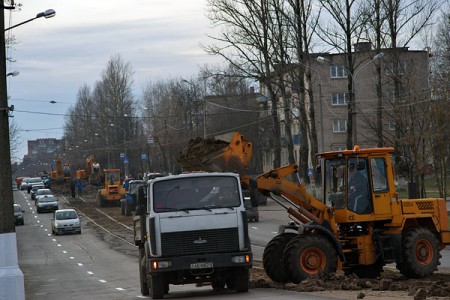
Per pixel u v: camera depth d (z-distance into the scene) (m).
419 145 52.88
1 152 21.52
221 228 21.69
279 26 67.50
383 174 26.48
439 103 51.72
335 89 98.19
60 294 29.38
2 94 21.62
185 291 25.98
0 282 17.77
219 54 68.88
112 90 138.00
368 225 26.44
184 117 125.12
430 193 73.06
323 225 25.73
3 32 21.88
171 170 121.88
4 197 21.42
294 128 112.31
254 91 112.81
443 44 88.00
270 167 129.50
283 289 23.11
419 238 26.59
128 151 144.88
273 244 24.94
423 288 20.11
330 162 26.66
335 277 24.25
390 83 74.31
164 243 21.48
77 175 131.00
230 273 22.44
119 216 85.38
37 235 72.56
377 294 20.08
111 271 41.19
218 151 24.34
